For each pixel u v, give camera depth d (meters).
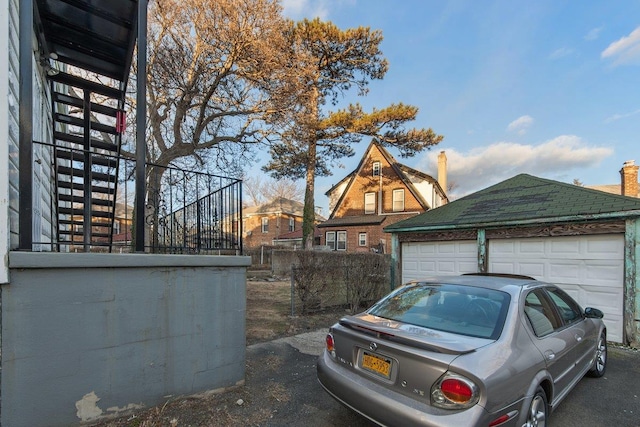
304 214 21.33
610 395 3.78
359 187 26.44
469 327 2.71
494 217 7.45
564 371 3.13
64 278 2.66
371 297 9.03
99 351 2.82
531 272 6.93
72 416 2.69
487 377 2.15
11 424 2.43
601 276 6.06
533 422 2.54
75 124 6.51
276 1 10.98
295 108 12.59
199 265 3.42
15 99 3.08
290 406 3.38
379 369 2.56
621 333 5.81
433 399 2.21
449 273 8.42
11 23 2.98
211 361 3.53
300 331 6.42
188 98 11.20
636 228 5.63
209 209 4.62
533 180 8.82
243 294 3.81
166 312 3.21
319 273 8.19
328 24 18.22
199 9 10.20
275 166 21.52
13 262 2.42
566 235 6.43
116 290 2.92
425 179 24.67
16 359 2.46
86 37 4.78
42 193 5.36
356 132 19.22
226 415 3.17
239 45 10.65
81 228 8.67
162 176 6.54
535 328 2.90
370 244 24.03
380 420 2.41
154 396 3.13
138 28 3.90
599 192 6.62
